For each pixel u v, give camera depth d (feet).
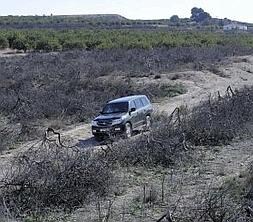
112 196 43.62
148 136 57.98
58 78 128.88
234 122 66.59
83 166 43.93
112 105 74.84
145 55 181.98
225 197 39.47
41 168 43.19
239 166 51.62
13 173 46.29
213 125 64.23
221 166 51.93
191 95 115.55
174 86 123.24
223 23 641.81
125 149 54.90
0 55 233.96
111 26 477.36
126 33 296.51
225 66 165.99
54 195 41.45
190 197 41.93
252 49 235.61
